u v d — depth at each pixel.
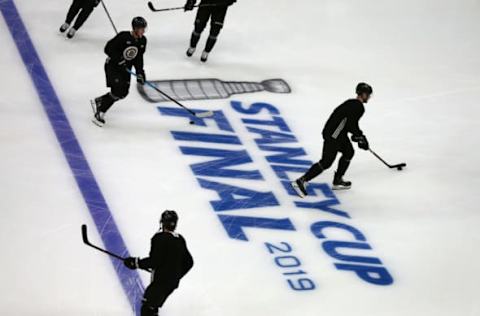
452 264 18.30
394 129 23.11
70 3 26.30
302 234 18.50
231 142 21.28
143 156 20.09
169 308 15.86
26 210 17.70
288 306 16.44
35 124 20.52
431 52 27.45
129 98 22.33
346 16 28.92
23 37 24.00
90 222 17.67
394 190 20.52
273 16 28.09
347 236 18.67
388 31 28.39
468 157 22.27
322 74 25.25
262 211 19.00
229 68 24.69
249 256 17.56
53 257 16.56
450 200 20.41
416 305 17.02
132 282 16.27
